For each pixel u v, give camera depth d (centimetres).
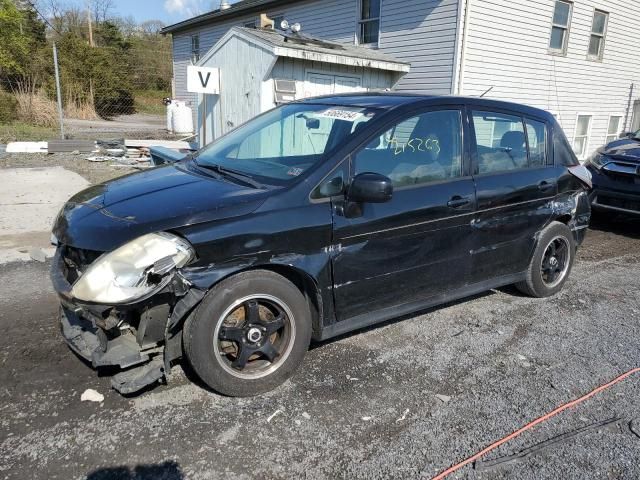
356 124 338
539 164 441
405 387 313
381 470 243
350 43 1306
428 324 405
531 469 246
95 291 253
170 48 3747
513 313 432
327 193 308
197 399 292
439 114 368
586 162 775
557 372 337
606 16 1390
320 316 319
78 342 284
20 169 1039
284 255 293
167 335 271
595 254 622
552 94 1305
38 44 2692
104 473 235
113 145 1349
